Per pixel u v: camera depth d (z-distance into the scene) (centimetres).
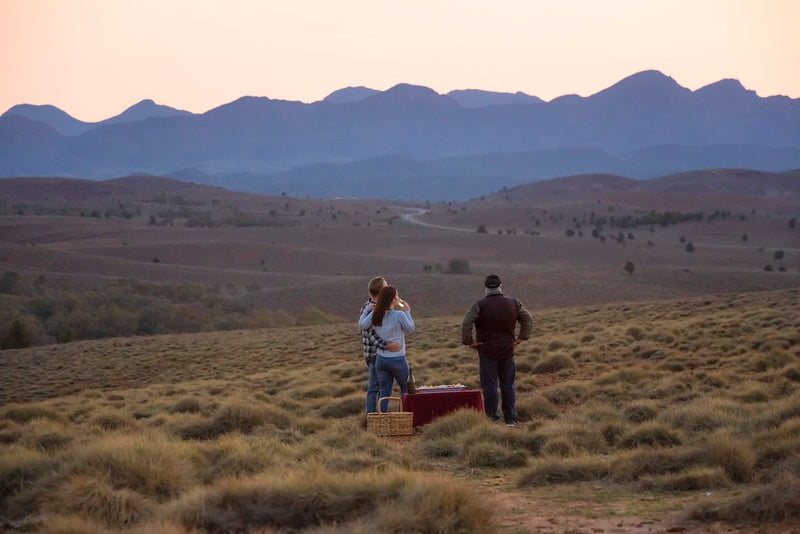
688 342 4597
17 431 2580
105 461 1625
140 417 3503
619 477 1708
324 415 3145
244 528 1334
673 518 1328
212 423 2617
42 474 1655
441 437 2245
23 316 15875
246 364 7400
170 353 8794
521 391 3538
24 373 8381
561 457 1955
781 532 1216
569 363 4166
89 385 7275
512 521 1365
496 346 2595
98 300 18938
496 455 2002
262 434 2375
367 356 2584
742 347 4100
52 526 1270
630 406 2512
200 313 18262
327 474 1495
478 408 2552
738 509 1305
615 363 4244
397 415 2433
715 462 1670
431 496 1280
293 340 8838
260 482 1450
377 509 1295
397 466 1819
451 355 5200
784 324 4809
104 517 1391
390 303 2533
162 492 1573
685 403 2662
